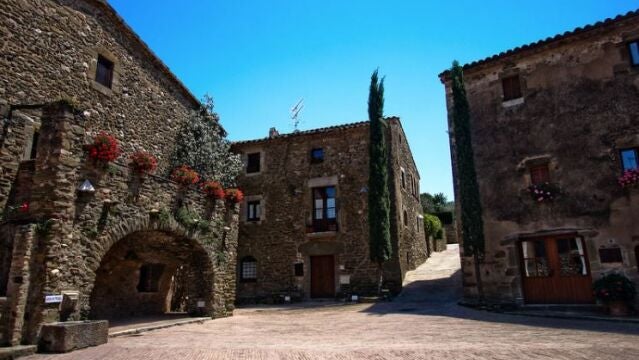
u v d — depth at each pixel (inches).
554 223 475.2
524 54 526.9
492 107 543.2
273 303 725.9
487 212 518.9
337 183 750.5
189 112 663.8
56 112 310.2
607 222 448.1
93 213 324.8
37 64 404.8
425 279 733.9
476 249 496.7
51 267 283.4
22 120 377.4
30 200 299.3
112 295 466.0
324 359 227.8
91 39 476.7
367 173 736.3
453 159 556.7
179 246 470.6
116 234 344.2
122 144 508.1
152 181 393.4
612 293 406.3
